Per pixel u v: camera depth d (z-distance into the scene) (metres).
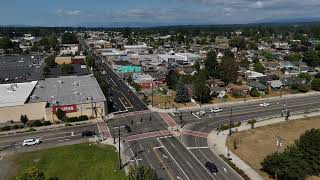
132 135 80.69
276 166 58.38
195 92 110.50
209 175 60.69
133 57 198.75
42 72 146.50
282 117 96.69
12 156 69.38
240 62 173.50
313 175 59.84
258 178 59.56
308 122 92.19
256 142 77.12
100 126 87.25
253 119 93.31
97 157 67.88
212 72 143.38
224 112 101.12
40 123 88.06
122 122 90.44
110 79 151.00
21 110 90.25
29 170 52.53
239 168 63.47
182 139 78.56
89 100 95.25
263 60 198.50
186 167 63.91
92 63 168.88
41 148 73.44
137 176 52.25
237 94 118.62
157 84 135.12
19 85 113.25
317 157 58.50
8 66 163.88
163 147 73.56
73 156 68.56
